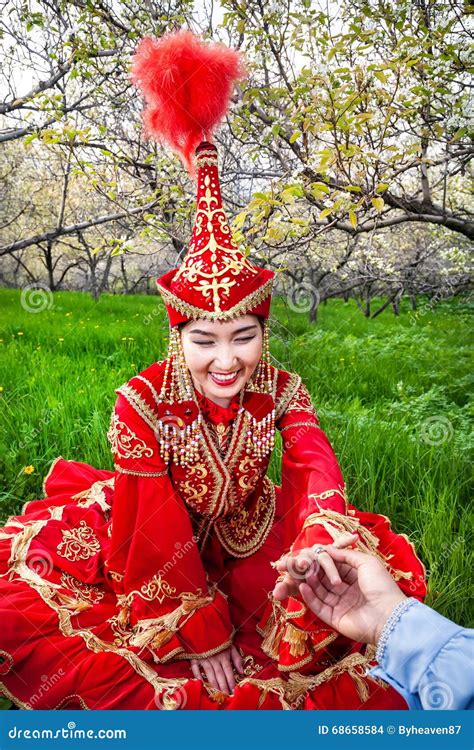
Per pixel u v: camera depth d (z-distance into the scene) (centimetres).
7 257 2486
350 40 376
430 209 518
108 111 618
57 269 2525
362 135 370
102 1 533
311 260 1062
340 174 435
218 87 240
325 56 395
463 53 395
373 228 499
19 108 695
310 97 373
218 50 241
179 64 237
